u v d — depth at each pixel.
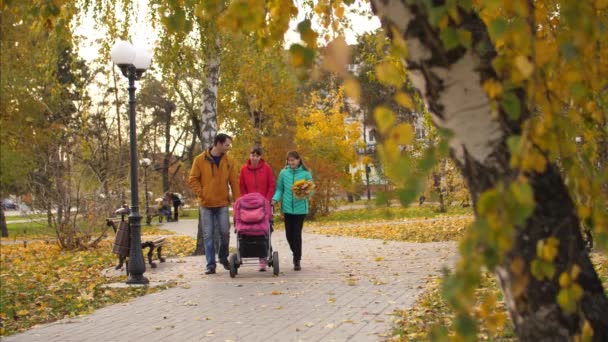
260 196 12.80
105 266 16.61
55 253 21.27
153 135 59.34
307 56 2.82
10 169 26.95
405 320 7.82
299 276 12.58
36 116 28.06
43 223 22.86
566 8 2.79
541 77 3.03
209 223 13.55
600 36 3.07
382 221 32.22
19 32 26.67
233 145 33.94
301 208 13.51
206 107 18.55
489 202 2.34
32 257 20.38
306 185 13.06
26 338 7.77
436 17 2.63
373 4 3.29
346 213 41.59
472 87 3.09
